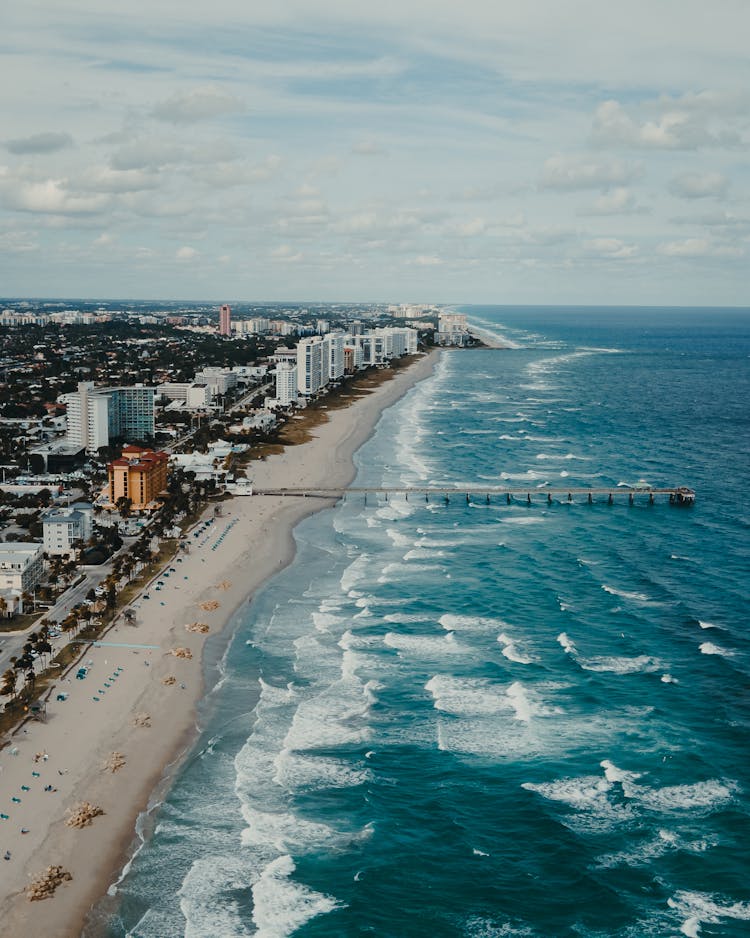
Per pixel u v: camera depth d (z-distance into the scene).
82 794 122.06
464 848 112.56
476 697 149.12
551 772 127.81
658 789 123.75
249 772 128.25
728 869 108.12
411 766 129.75
